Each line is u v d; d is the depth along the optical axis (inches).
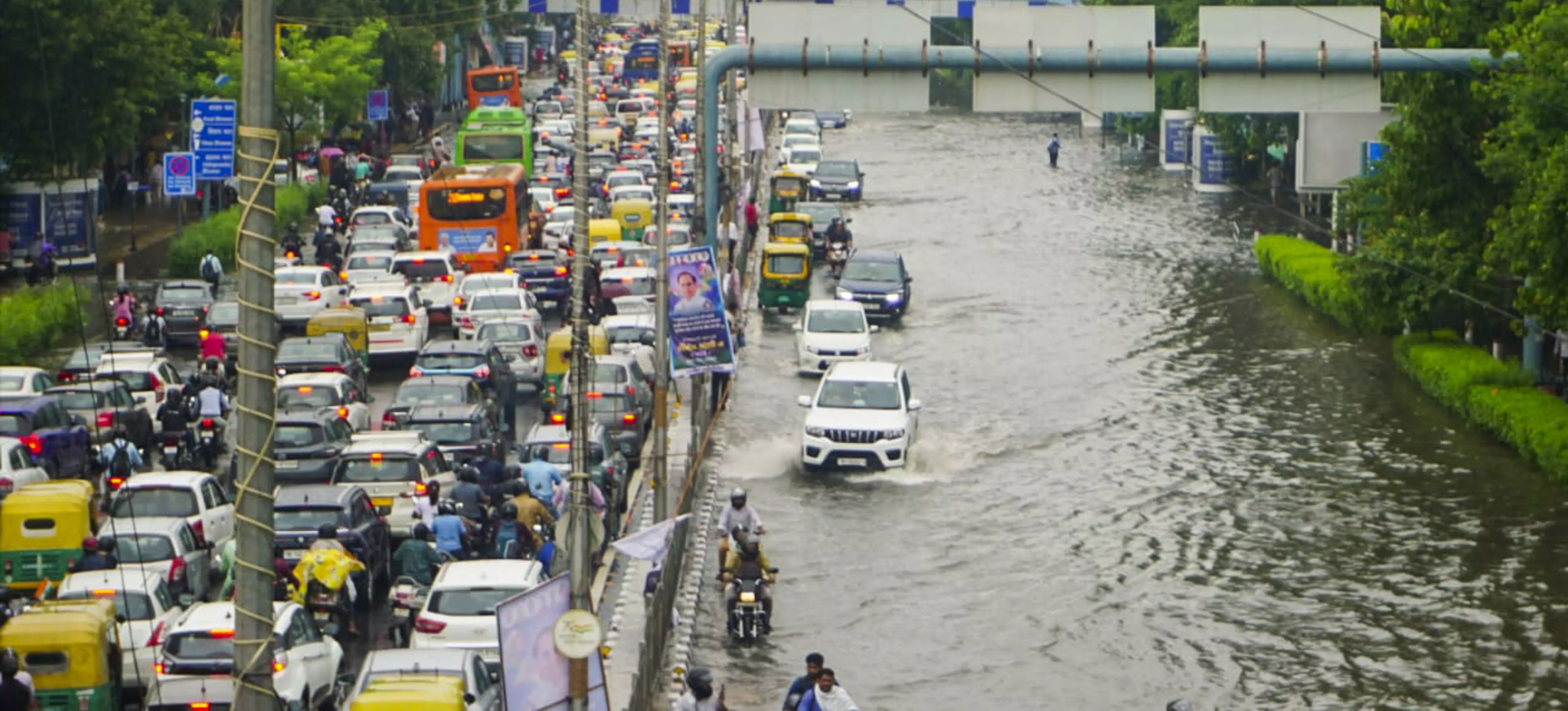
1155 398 4483.3
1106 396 4505.4
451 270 5236.2
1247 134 7544.3
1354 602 3043.8
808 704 2169.0
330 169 7810.0
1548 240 3609.7
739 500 3011.8
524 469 3137.3
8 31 5152.6
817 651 2839.6
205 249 5792.3
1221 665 2773.1
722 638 2901.1
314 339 4156.0
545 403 4033.0
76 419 3612.2
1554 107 3577.8
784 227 6422.2
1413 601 3048.7
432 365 4072.3
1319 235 6855.3
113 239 6525.6
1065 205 7815.0
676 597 3014.3
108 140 5684.1
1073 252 6653.5
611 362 3954.2
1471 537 3378.4
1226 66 3348.9
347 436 3454.7
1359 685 2689.5
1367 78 3395.7
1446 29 4202.8
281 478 3213.6
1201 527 3457.2
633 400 3860.7
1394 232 4773.6
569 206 6948.8
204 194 6560.0
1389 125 4581.7
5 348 4530.0
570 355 3597.4
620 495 3408.0
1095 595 3088.1
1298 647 2842.0
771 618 2955.2
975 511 3587.6
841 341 4781.0
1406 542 3351.4
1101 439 4106.8
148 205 7396.7
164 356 4180.6
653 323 4613.7
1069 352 5014.8
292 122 7431.1
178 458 3666.3
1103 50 3356.3
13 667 2149.4
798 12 3449.8
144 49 5526.6
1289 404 4399.6
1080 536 3412.9
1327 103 3393.2
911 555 3314.5
